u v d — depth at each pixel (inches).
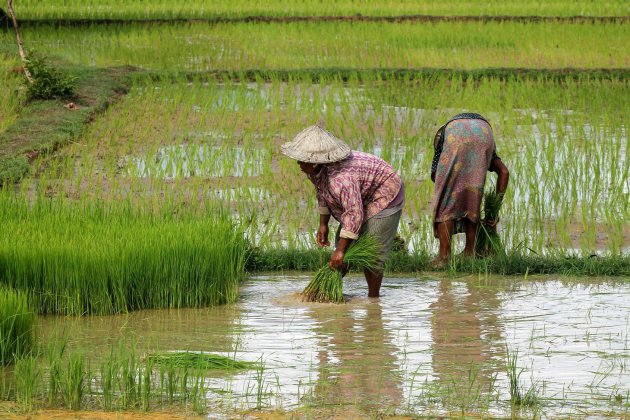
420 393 368.8
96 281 517.0
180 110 1176.2
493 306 522.3
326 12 2089.1
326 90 1331.2
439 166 624.1
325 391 371.2
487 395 366.3
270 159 927.7
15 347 417.4
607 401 359.3
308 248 655.8
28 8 2094.0
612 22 1919.3
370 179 529.7
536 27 1843.0
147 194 813.9
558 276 600.1
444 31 1801.2
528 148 940.0
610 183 848.9
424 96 1273.4
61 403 356.5
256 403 356.2
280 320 496.4
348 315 504.4
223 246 545.6
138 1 2239.2
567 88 1332.4
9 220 602.5
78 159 948.6
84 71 1371.8
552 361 413.4
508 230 695.7
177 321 498.6
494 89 1296.8
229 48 1672.0
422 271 620.1
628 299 536.7
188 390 369.7
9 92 1209.4
